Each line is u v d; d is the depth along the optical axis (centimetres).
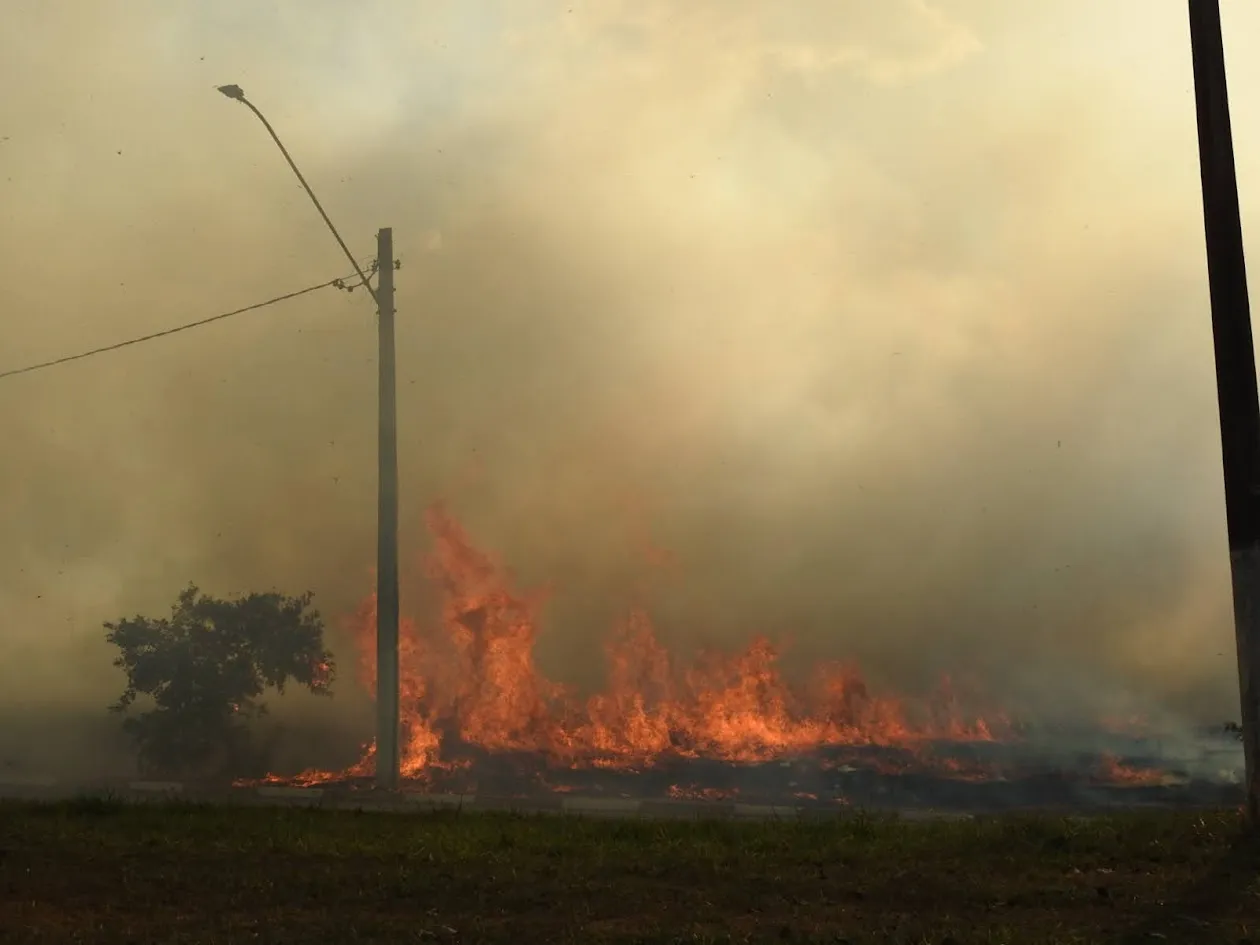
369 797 1552
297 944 713
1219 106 1015
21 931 742
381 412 1700
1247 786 970
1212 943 689
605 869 914
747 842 1025
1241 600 977
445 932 737
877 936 717
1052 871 887
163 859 955
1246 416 990
